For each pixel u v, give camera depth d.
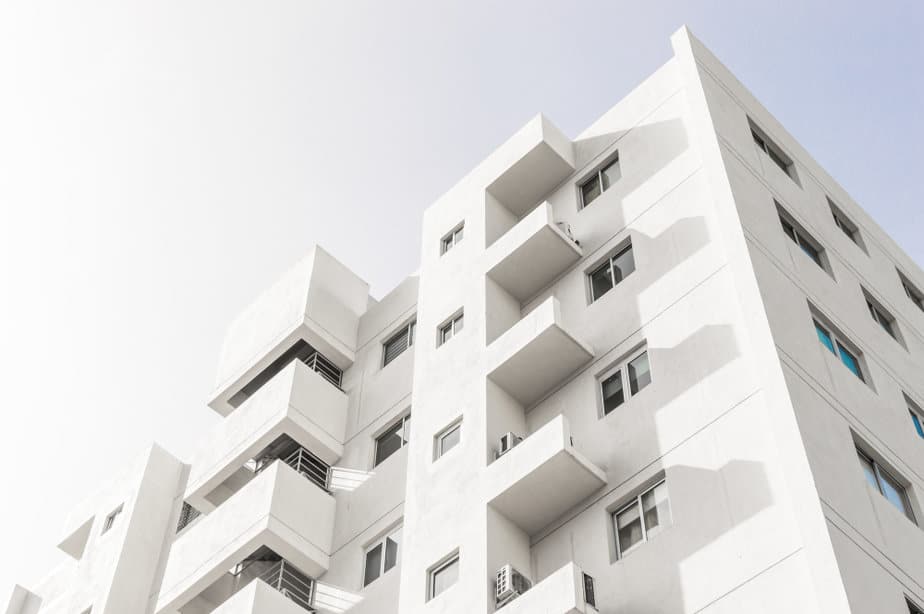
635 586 23.20
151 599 37.69
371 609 29.14
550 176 34.41
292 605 29.88
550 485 25.62
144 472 40.97
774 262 27.11
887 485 24.73
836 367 25.89
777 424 22.77
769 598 20.73
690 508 23.42
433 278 34.47
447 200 36.78
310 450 34.59
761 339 24.39
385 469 32.69
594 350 28.48
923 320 33.47
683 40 33.06
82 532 42.50
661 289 28.14
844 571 19.98
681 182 30.12
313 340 37.53
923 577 22.20
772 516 21.80
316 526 32.22
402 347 36.56
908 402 28.80
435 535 26.86
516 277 32.03
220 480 35.69
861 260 32.56
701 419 24.66
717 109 31.05
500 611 23.55
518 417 28.94
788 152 33.00
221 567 31.86
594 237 31.39
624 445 25.91
